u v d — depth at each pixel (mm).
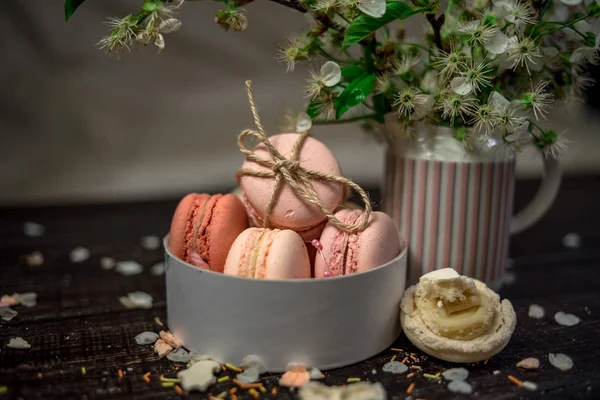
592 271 440
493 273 379
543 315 377
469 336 319
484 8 341
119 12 678
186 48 717
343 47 333
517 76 365
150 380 313
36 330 352
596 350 342
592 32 340
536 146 375
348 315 318
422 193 367
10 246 465
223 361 323
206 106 731
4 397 297
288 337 314
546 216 557
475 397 303
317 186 339
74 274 423
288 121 371
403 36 385
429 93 348
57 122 681
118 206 568
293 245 321
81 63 688
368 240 328
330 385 310
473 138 348
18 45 655
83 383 309
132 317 370
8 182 612
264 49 734
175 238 343
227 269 320
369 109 405
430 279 326
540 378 317
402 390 308
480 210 365
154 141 710
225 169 675
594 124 823
